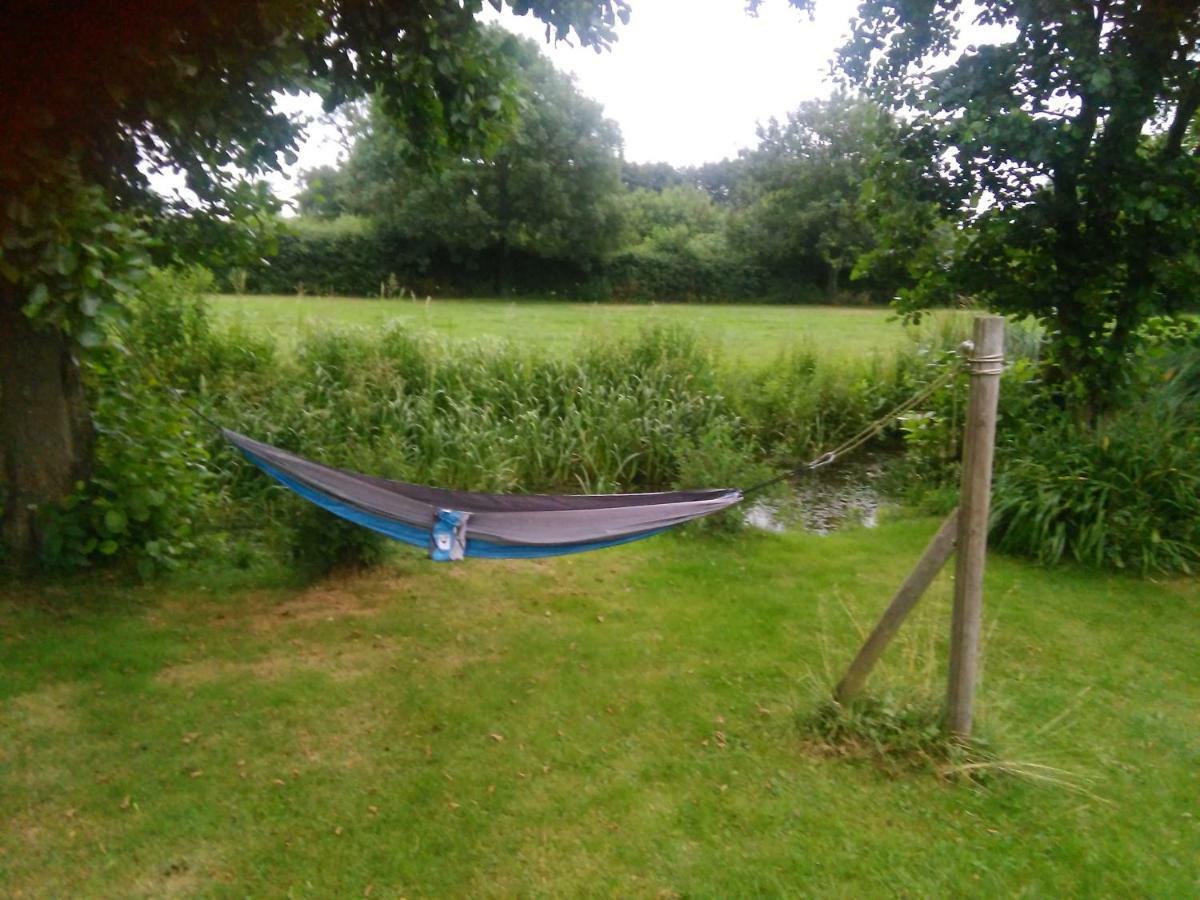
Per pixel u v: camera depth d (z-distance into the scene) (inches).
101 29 155.9
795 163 1419.8
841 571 240.5
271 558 238.4
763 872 119.3
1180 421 263.3
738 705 164.6
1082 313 261.1
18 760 141.1
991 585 226.4
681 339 412.8
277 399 321.7
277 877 116.8
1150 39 228.1
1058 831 128.9
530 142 1286.9
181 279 360.5
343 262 1294.3
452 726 155.7
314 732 152.7
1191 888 117.6
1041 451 259.1
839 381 431.5
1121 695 171.9
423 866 119.6
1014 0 232.7
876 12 260.1
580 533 161.0
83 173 188.5
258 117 204.4
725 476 275.6
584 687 170.9
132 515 207.3
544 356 394.9
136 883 115.0
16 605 192.5
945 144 254.8
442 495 170.1
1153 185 232.7
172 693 163.9
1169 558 237.9
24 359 195.9
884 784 139.1
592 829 128.1
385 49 219.5
